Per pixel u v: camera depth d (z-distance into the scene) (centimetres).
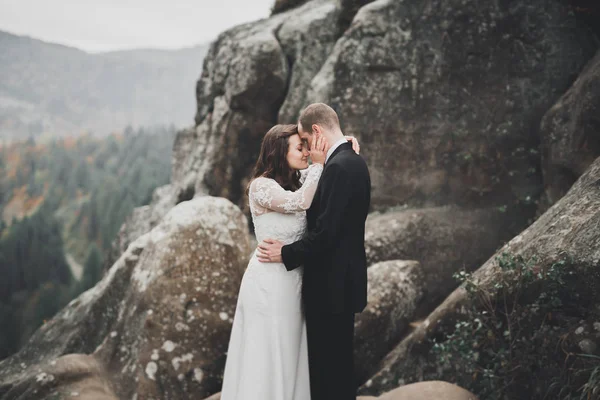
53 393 380
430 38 540
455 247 517
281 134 311
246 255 450
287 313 295
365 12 552
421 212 532
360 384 416
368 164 554
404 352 392
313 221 299
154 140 8412
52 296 3725
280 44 658
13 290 4109
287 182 312
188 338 404
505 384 317
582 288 293
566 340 295
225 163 673
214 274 426
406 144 548
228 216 455
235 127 661
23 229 4497
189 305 412
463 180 539
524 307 320
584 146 436
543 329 309
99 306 467
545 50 527
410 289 451
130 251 464
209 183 687
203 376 398
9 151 10525
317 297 295
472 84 535
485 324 332
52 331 504
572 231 310
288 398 291
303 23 658
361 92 550
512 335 324
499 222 523
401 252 513
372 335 420
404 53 544
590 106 429
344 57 552
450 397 306
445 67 538
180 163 963
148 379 388
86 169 8438
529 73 529
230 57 696
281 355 290
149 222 908
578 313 296
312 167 301
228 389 306
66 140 10988
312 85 570
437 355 367
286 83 644
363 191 290
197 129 815
